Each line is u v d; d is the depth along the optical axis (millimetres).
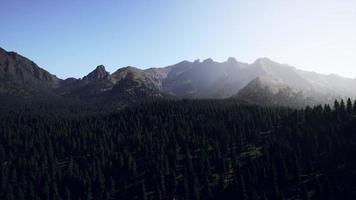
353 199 119250
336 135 159000
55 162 189000
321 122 187250
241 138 186875
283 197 127000
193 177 149000
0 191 163000
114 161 182875
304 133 174375
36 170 180125
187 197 142875
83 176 169625
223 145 182125
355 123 169500
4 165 187500
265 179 143125
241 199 133625
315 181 133875
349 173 134500
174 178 152625
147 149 190750
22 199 154125
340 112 188375
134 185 163125
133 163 171875
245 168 153625
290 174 144625
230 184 145500
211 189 147125
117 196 158125
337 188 122188
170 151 181000
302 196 126375
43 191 158750
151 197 150750
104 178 167125
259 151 176375
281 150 160625
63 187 165375
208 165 160000
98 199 155750
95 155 191000
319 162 150000
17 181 175000
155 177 162000
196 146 190625
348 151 143750
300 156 155250
